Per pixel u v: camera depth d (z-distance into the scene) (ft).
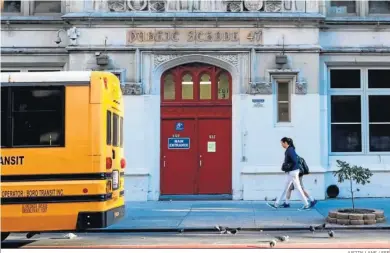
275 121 59.36
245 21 59.11
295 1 59.72
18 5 62.23
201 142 60.39
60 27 60.95
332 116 61.52
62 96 33.32
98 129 33.19
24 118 33.22
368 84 61.82
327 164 60.44
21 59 60.80
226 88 60.80
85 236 40.37
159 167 60.18
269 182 58.85
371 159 61.11
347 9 62.39
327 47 60.90
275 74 59.21
